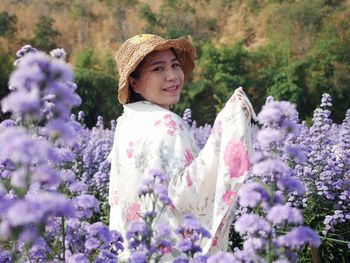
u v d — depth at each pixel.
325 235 5.08
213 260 2.05
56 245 2.59
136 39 3.59
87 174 6.76
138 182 3.17
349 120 8.59
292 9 35.41
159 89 3.52
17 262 2.26
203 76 28.86
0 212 2.04
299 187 1.98
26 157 1.79
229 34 40.34
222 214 2.92
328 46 28.78
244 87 27.77
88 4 41.22
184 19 40.88
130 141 3.27
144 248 2.47
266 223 1.99
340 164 5.80
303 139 6.27
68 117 2.13
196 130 11.80
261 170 1.95
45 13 40.19
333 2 36.56
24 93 1.83
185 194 2.99
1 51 35.72
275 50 30.05
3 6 39.56
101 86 25.55
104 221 5.96
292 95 26.84
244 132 2.96
